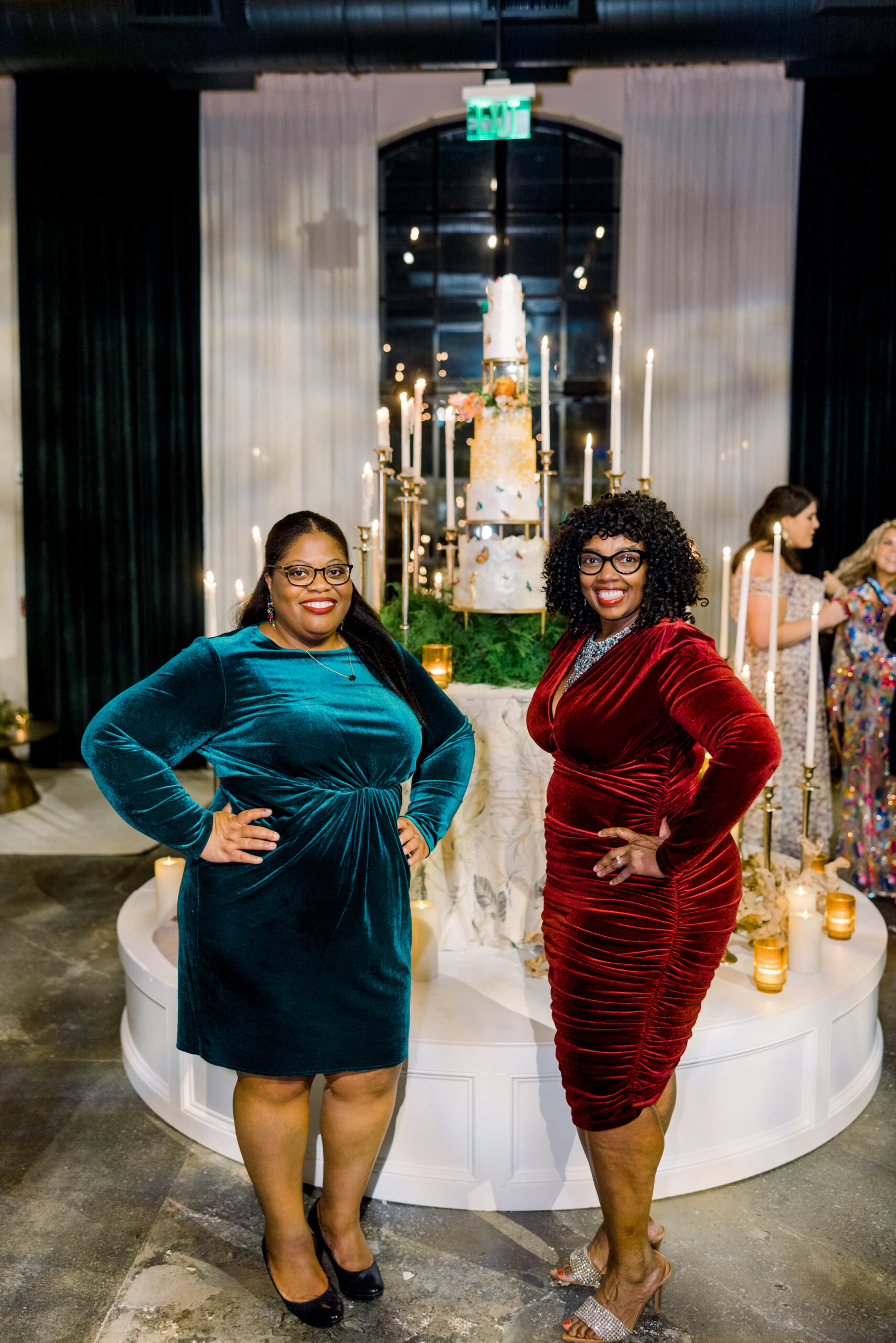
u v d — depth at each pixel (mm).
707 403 6902
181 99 6844
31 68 5875
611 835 1854
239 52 5691
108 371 7031
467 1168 2451
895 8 5258
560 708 1971
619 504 1942
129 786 1890
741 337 6840
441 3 5422
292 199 6918
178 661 1992
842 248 6703
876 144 6590
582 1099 1942
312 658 2037
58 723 6199
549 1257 2289
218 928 1986
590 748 1909
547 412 3152
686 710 1781
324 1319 2078
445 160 7262
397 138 7160
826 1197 2496
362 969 2000
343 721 1981
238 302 6977
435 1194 2463
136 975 2902
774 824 4391
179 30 5523
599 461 7406
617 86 6840
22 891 4660
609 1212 1986
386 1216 2439
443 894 2984
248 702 1978
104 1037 3340
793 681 4293
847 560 4496
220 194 6910
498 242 7324
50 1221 2418
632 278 6879
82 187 6879
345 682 2029
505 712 2900
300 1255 2096
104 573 7152
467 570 3057
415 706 2174
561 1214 2443
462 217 7312
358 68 5848
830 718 4613
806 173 6664
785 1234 2361
